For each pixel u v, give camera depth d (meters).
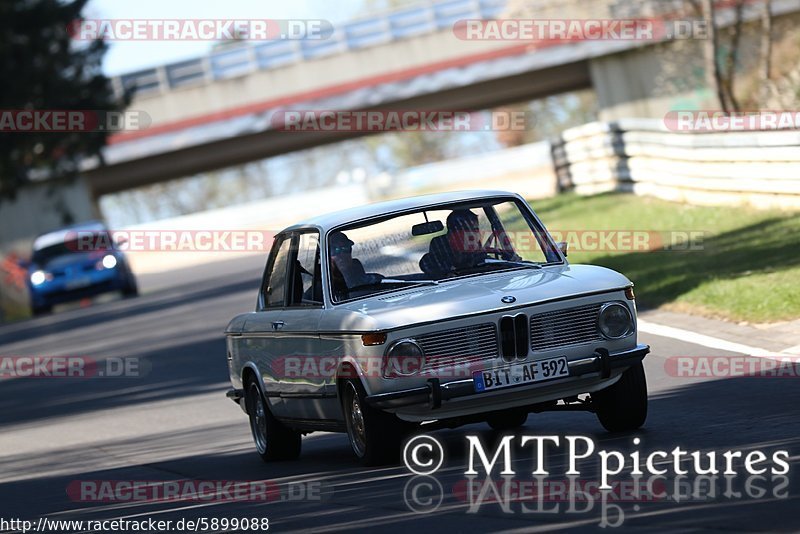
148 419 42.34
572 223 72.31
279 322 29.20
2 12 129.75
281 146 161.25
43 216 156.88
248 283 92.62
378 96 151.75
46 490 31.56
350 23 151.88
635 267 52.50
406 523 21.05
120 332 75.38
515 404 25.77
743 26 119.94
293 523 22.61
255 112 152.88
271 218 163.88
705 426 25.72
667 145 73.31
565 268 27.69
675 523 18.59
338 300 27.55
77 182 157.75
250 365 31.14
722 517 18.56
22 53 131.75
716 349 34.78
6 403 54.38
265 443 31.14
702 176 67.94
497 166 164.50
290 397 29.27
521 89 154.25
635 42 141.75
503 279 27.14
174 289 103.94
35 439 42.59
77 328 83.88
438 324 25.31
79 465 35.38
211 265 131.88
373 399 25.31
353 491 24.62
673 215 65.31
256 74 153.25
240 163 173.00
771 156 59.12
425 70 150.62
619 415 26.48
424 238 28.14
